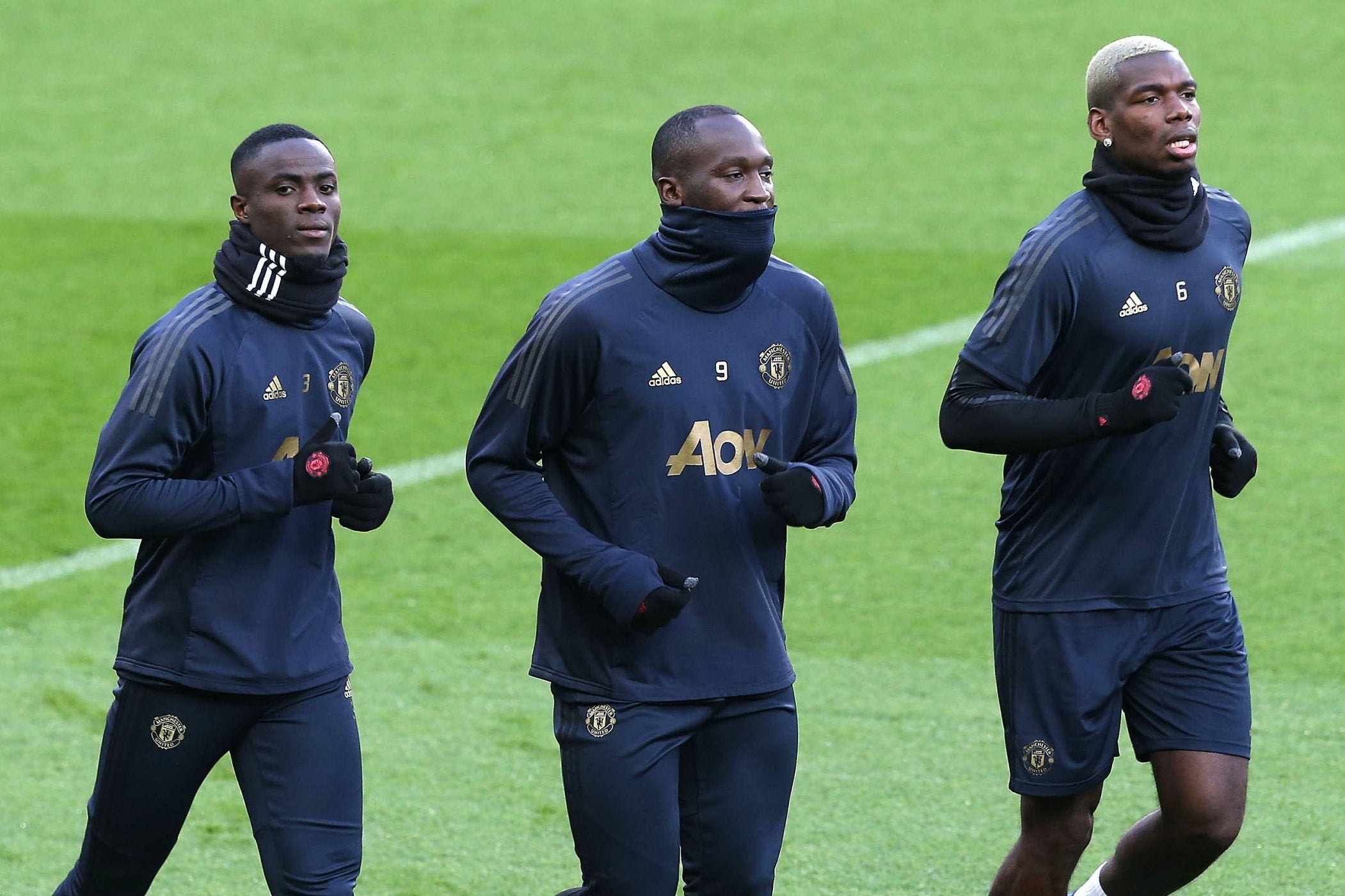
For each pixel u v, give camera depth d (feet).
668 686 45.14
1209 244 48.16
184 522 44.39
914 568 82.58
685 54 176.96
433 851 59.11
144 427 44.73
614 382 44.65
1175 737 48.29
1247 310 116.88
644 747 45.14
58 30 189.16
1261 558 82.07
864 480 93.25
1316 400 101.76
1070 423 45.24
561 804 62.39
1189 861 48.78
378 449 99.86
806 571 82.43
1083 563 47.78
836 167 148.56
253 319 46.01
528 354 44.93
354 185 148.36
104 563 86.17
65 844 60.08
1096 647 47.91
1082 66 169.37
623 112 163.53
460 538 87.92
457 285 126.72
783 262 47.39
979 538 85.66
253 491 44.60
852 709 68.85
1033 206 138.82
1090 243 46.78
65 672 74.13
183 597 45.98
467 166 151.84
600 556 44.24
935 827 59.98
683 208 44.21
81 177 152.05
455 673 73.26
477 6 192.75
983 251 130.52
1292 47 171.22
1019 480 48.91
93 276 130.21
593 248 133.69
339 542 87.45
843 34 180.04
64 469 97.86
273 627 46.32
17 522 90.89
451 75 173.78
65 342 117.50
